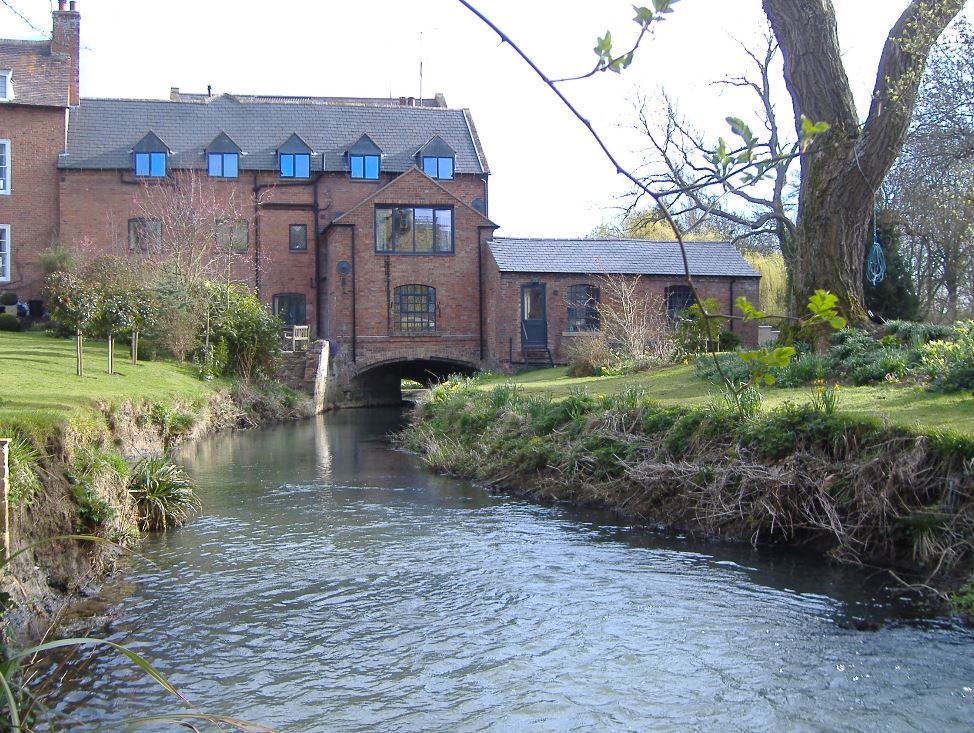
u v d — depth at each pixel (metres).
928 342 15.16
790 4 16.19
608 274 31.59
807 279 17.14
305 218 38.38
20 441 9.07
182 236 32.09
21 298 35.97
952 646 7.23
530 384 23.31
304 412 29.92
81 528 9.31
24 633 7.32
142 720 4.29
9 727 5.00
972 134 19.55
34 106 36.12
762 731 5.91
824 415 10.84
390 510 12.98
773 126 31.48
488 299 34.81
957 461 9.29
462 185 39.81
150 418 18.36
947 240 25.47
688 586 8.95
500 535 11.29
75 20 37.91
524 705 6.36
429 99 48.41
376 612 8.32
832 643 7.35
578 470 13.63
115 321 21.05
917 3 15.97
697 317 4.18
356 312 35.03
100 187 36.53
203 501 13.76
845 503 9.86
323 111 40.72
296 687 6.69
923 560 8.98
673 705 6.32
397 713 6.26
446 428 19.72
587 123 3.25
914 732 5.85
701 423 12.23
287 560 10.16
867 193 16.59
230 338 29.48
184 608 8.45
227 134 38.34
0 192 36.00
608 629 7.78
